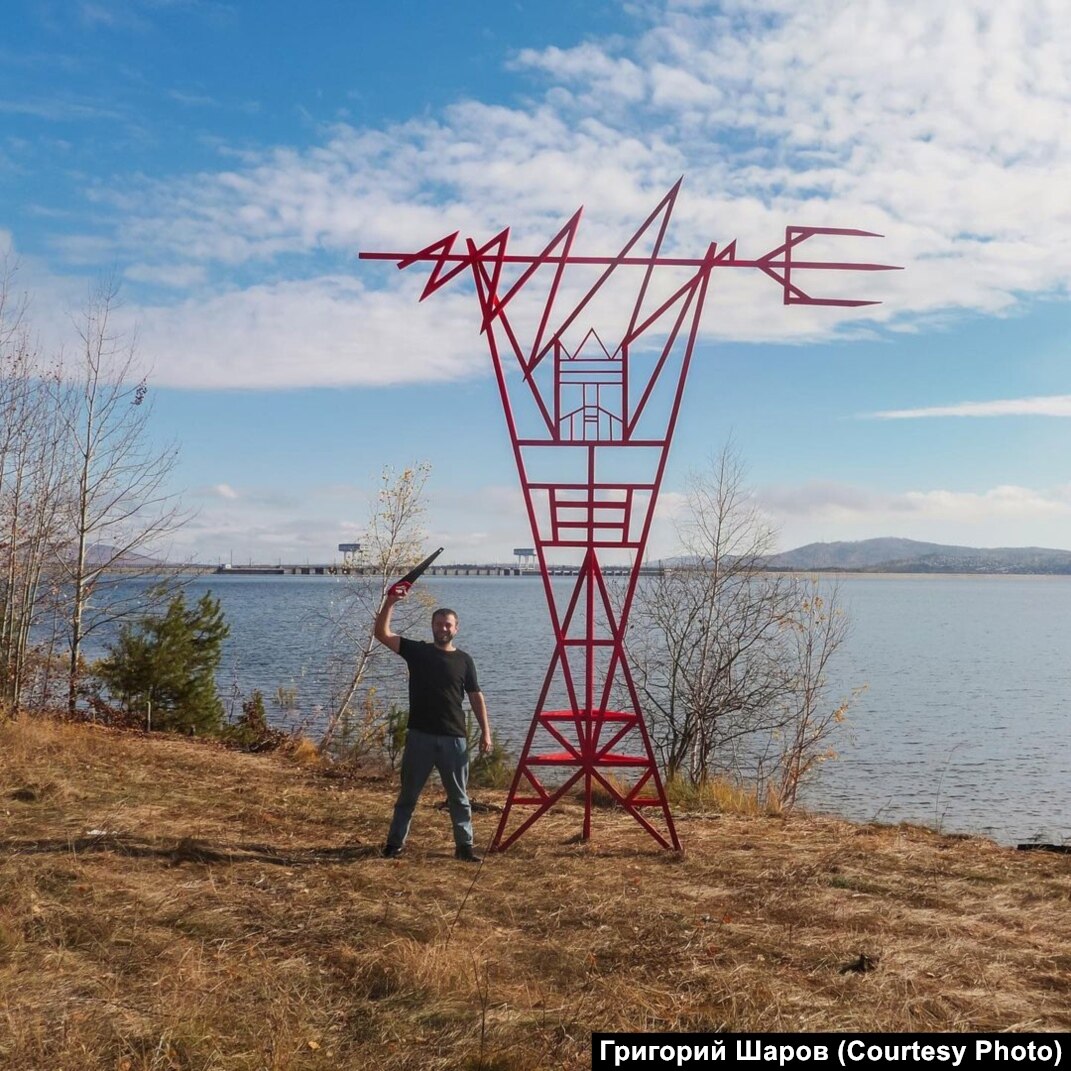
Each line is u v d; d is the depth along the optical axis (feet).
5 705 47.14
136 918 18.95
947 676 135.03
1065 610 387.14
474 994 15.96
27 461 54.90
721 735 58.08
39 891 20.18
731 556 58.18
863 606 417.49
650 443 26.22
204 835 26.35
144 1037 13.93
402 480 69.41
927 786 63.82
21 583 54.49
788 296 25.26
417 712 25.32
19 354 55.36
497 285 25.62
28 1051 13.34
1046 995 16.19
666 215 24.97
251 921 19.30
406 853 25.54
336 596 86.69
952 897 21.97
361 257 25.25
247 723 59.47
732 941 18.71
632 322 26.27
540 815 27.78
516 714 83.25
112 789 31.76
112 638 101.81
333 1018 15.12
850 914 20.42
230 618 230.27
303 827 28.50
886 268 25.20
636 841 27.53
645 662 61.62
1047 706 104.12
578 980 16.78
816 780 62.18
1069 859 26.09
